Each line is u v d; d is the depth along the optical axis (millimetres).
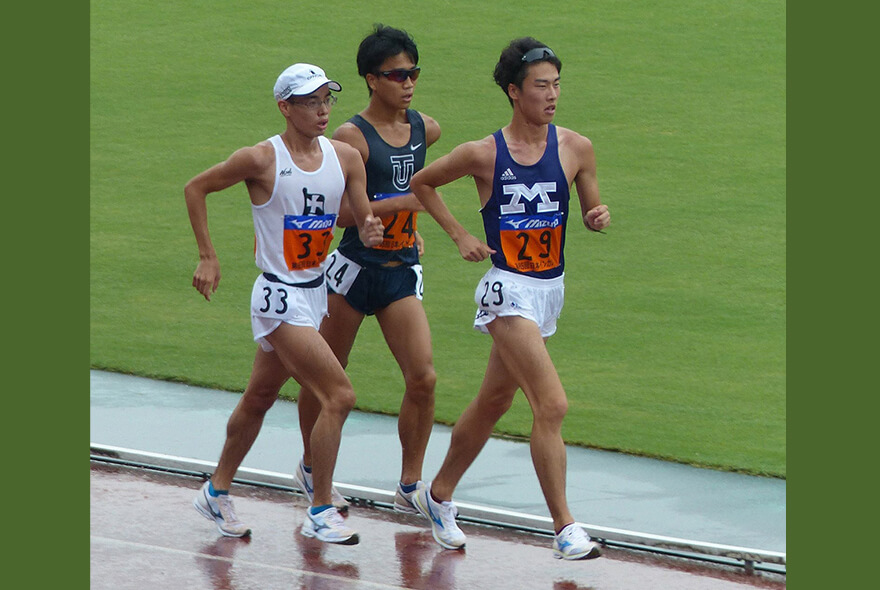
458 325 37969
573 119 52406
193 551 23875
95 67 57438
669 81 55438
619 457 29609
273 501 26750
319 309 24500
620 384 34000
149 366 34688
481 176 23828
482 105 53156
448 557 24172
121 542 24172
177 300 39656
